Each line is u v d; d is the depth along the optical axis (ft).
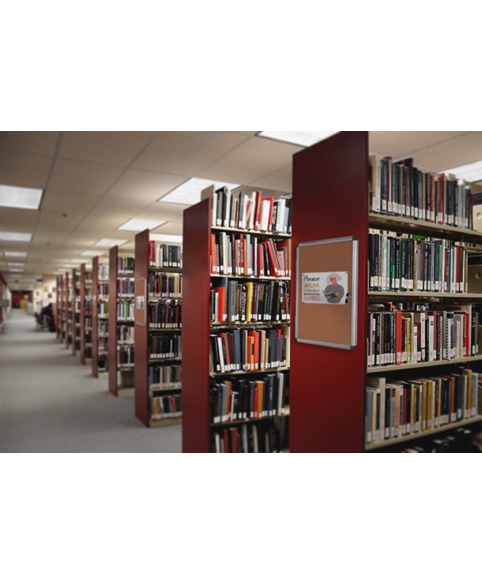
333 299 6.30
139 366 15.24
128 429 14.03
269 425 10.37
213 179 14.74
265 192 16.72
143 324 14.71
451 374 7.77
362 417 5.84
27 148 11.53
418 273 6.93
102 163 12.87
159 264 14.53
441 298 8.95
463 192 7.82
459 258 7.67
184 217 11.17
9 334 52.08
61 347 38.24
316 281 6.66
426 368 8.22
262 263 10.17
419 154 11.85
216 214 9.78
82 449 12.03
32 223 22.58
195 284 10.37
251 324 10.94
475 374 7.77
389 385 6.68
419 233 8.27
